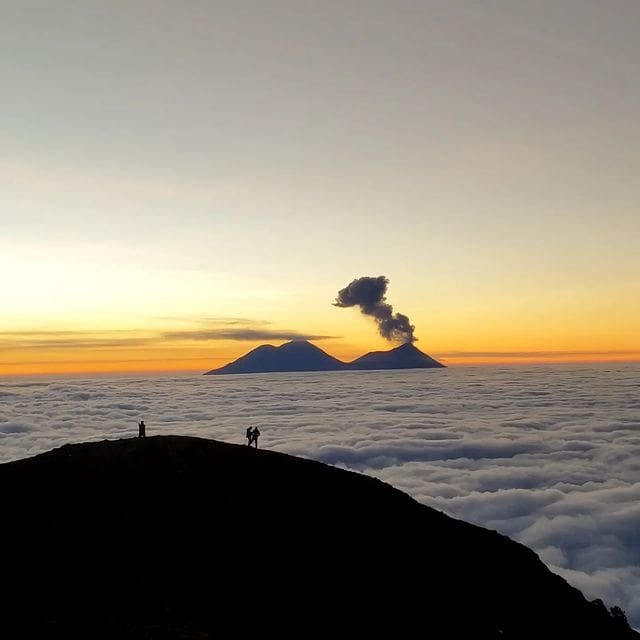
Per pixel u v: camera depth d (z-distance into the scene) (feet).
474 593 93.56
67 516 92.17
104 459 108.88
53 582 75.36
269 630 73.72
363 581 89.25
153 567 82.43
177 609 73.31
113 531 89.97
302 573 87.86
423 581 92.84
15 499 95.40
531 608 94.99
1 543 83.10
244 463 114.32
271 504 103.24
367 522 104.63
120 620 68.49
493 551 107.65
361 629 78.69
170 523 93.97
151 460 109.60
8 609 68.03
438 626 83.61
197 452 114.93
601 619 100.32
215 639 66.90
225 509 99.45
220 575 83.51
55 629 64.34
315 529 99.14
